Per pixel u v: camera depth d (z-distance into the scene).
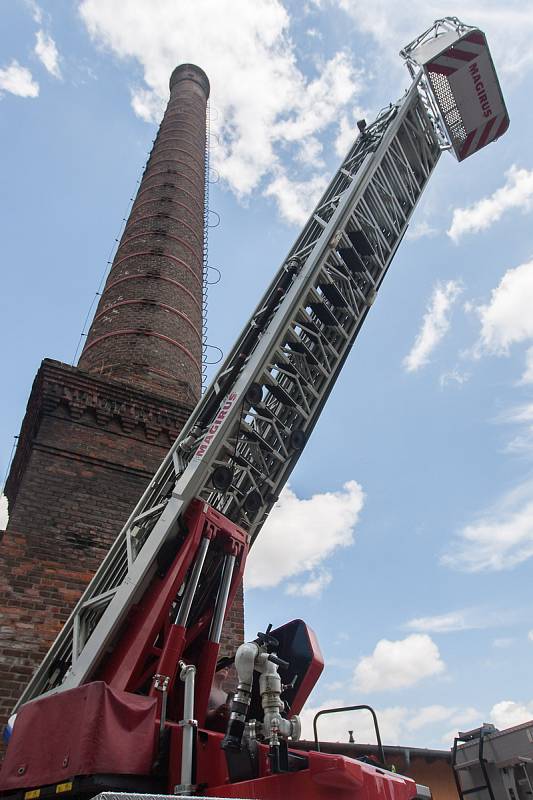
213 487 7.04
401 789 4.48
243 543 6.65
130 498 11.68
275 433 7.79
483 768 6.54
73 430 12.08
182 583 6.16
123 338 17.64
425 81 10.48
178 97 33.53
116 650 5.73
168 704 5.45
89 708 4.48
